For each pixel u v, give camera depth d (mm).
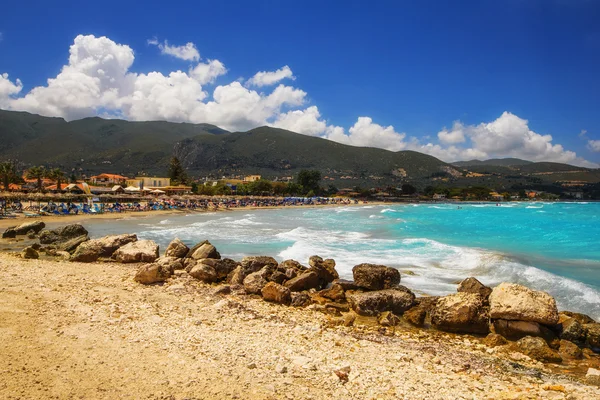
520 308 12219
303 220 57781
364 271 16906
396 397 7359
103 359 8047
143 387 6910
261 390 7137
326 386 7613
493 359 10492
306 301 15672
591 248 30031
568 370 10000
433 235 37750
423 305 14711
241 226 47500
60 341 8906
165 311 12648
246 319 12555
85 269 20109
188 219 61062
